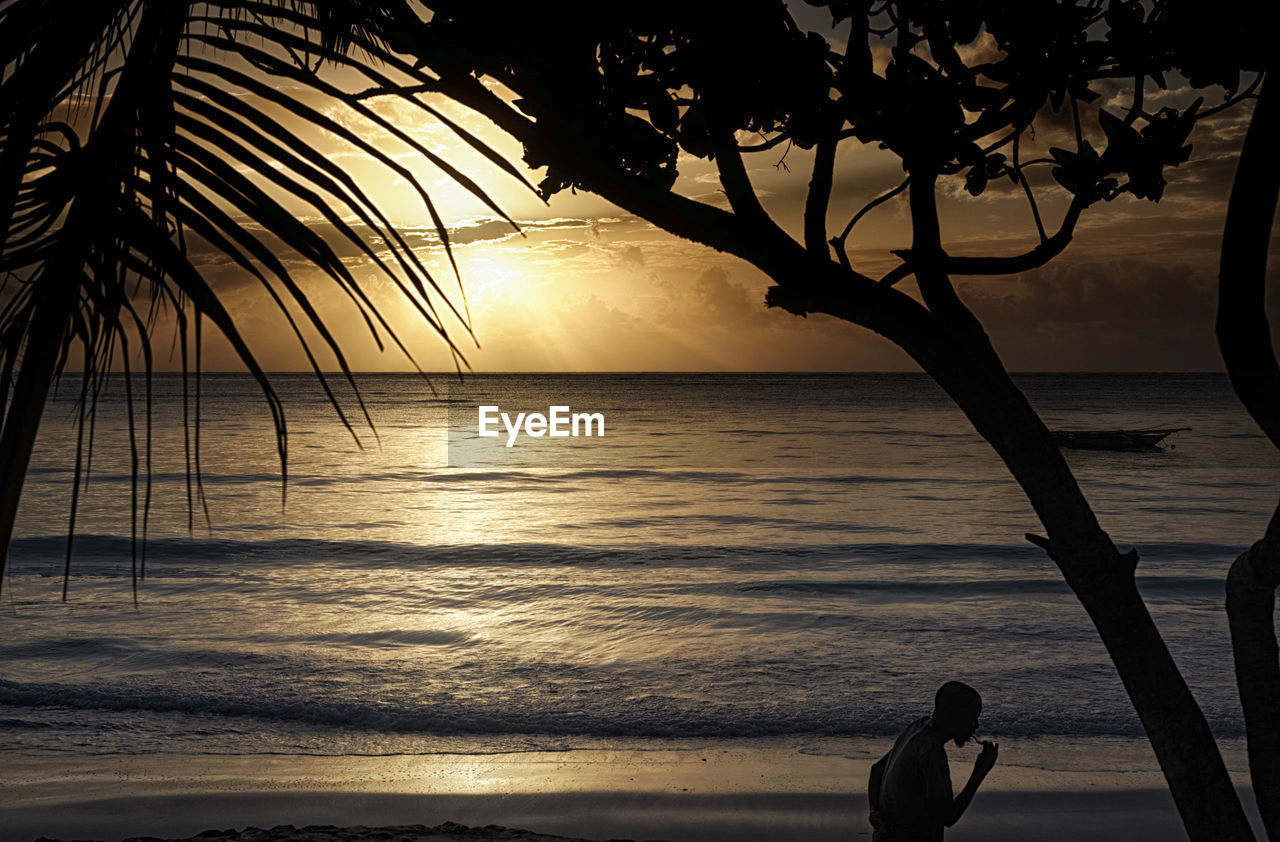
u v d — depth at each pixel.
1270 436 2.75
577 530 28.25
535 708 11.95
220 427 68.44
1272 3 2.38
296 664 13.77
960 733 4.40
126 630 15.60
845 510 32.75
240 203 1.18
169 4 1.24
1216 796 2.80
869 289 2.67
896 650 14.80
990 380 2.73
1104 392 156.12
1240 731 10.91
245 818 8.22
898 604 18.47
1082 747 10.46
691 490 38.19
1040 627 16.28
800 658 14.34
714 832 8.00
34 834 7.79
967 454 53.38
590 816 8.35
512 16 1.98
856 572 22.08
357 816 8.31
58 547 24.12
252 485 37.94
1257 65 2.47
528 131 2.14
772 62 2.31
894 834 4.36
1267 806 3.09
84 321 1.11
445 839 6.92
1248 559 3.06
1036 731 11.03
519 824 8.17
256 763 9.87
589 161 2.45
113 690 12.38
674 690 12.73
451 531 27.78
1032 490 2.79
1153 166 3.02
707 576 21.59
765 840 7.84
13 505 1.05
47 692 12.23
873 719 11.55
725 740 10.88
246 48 1.28
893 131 2.55
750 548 25.33
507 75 2.21
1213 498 35.69
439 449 56.22
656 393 155.62
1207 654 14.21
